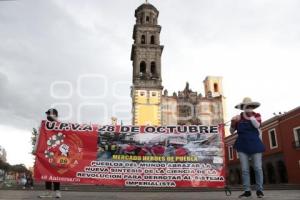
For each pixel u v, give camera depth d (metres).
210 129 8.55
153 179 8.22
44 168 8.12
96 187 22.12
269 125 34.41
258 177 6.95
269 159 34.19
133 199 6.98
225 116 53.25
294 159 30.05
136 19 57.62
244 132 7.15
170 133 8.52
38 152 8.21
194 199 6.96
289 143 30.84
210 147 8.42
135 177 8.23
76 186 22.36
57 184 8.00
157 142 8.46
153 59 52.75
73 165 8.23
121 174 8.24
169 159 8.35
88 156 8.32
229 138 44.38
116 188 22.06
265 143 35.03
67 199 7.11
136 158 8.35
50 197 7.86
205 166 8.30
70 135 8.41
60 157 8.24
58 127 8.45
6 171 75.94
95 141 8.43
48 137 8.35
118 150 8.39
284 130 31.78
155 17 57.72
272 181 34.16
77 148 8.35
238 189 24.30
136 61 52.22
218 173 8.27
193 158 8.34
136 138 8.48
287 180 31.16
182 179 8.22
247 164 7.05
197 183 8.19
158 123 49.12
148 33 54.81
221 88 57.38
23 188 23.86
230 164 43.78
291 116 30.83
